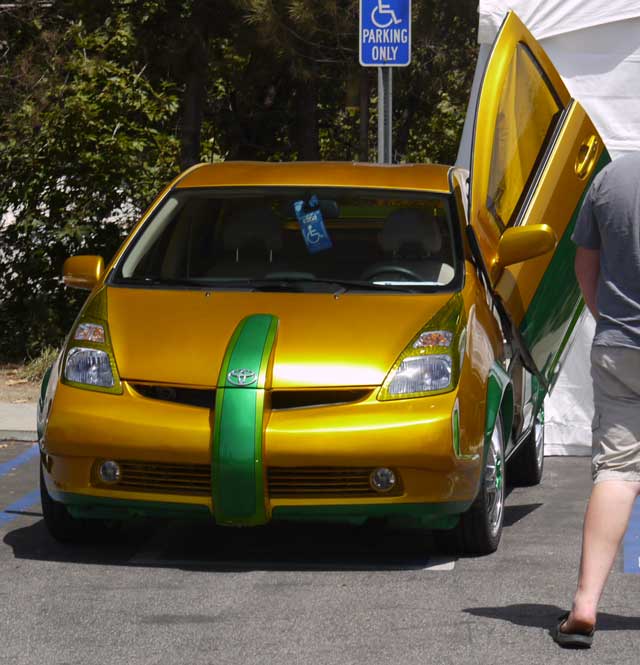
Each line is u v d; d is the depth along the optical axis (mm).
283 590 8383
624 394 7184
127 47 21203
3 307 18766
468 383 8992
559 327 11422
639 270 7164
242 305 9570
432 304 9539
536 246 9758
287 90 27141
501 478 9664
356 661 6953
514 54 10672
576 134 11484
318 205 10547
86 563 9109
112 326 9414
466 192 11188
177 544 9703
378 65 13242
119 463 8812
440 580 8641
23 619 7746
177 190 10984
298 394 8789
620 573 8875
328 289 9805
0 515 10742
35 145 18578
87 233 18328
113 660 6996
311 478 8633
